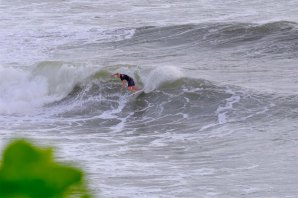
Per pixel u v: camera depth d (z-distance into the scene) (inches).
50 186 124.6
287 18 4020.7
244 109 2105.1
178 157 1595.7
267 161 1539.1
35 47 3415.4
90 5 4468.5
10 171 124.0
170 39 3577.8
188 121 2074.3
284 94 2180.1
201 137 1834.4
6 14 4173.2
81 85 2427.4
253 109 2095.2
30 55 3225.9
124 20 4079.7
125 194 1295.5
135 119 2154.3
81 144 1737.2
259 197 1283.2
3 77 2487.7
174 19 4097.0
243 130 1897.1
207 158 1579.7
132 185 1353.3
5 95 2416.3
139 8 4409.5
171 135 1883.6
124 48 3491.6
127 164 1515.7
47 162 127.2
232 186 1349.7
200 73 2684.5
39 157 127.1
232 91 2244.1
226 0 4500.5
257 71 2694.4
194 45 3467.0
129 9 4387.3
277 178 1397.6
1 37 3595.0
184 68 2829.7
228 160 1555.1
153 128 2009.1
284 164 1505.9
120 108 2277.3
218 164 1521.9
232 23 3582.7
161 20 4079.7
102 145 1729.8
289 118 1990.7
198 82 2321.6
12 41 3521.2
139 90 2348.7
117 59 3161.9
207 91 2262.6
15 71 2508.6
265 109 2080.5
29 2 4527.6
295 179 1387.8
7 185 123.1
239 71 2706.7
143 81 2385.6
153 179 1397.6
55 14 4192.9
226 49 3348.9
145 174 1433.3
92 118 2158.0
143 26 3764.8
